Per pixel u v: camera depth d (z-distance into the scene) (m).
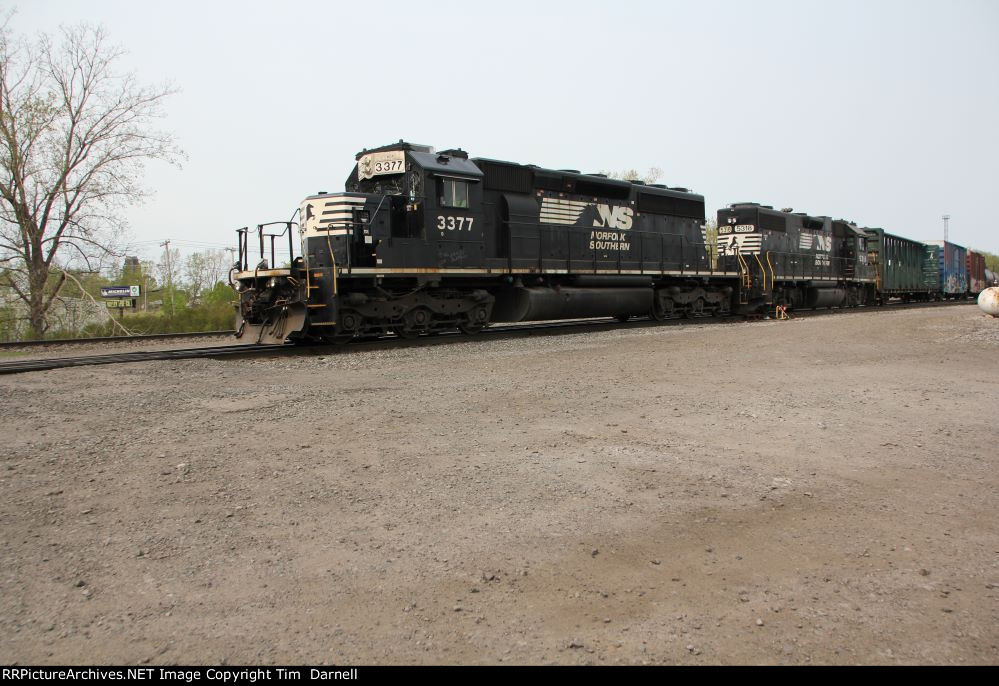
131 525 4.21
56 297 25.11
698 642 2.97
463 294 16.53
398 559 3.76
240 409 7.57
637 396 8.35
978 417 7.28
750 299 25.14
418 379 9.77
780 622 3.14
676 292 22.23
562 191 18.55
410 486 4.94
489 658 2.83
